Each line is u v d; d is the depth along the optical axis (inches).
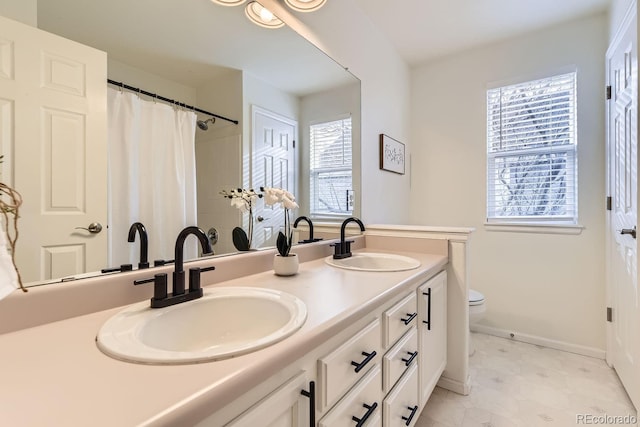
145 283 34.6
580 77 90.4
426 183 116.8
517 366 84.4
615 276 79.8
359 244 81.9
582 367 83.5
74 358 22.5
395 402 44.6
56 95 32.3
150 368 21.0
